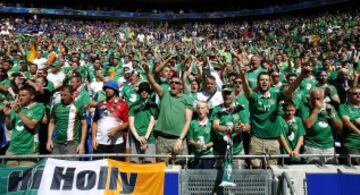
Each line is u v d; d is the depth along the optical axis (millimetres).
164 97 6598
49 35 33875
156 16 51281
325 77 8562
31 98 6785
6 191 5973
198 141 6449
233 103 6594
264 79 6477
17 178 6016
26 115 6645
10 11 47375
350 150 6539
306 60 12078
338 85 9031
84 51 20703
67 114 6973
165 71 8250
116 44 23891
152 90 7211
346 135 6648
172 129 6398
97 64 12555
